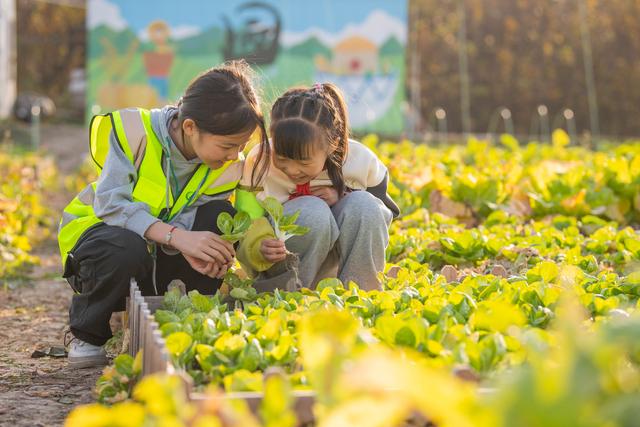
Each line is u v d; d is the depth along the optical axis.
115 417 1.68
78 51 31.09
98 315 3.75
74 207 3.99
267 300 3.46
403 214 6.76
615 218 6.81
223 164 3.87
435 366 2.40
